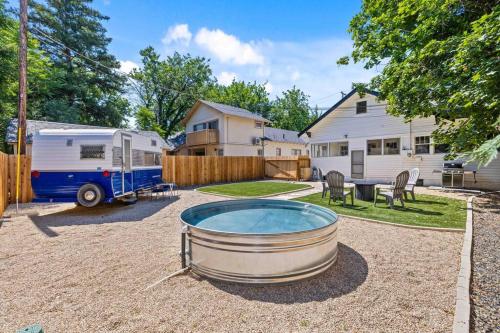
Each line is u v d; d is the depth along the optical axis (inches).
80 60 796.6
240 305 91.1
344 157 572.1
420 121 468.4
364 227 192.9
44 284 107.4
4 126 504.1
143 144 339.6
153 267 124.8
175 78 1043.9
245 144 815.1
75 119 701.3
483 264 122.0
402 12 256.4
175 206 293.6
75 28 793.6
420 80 233.0
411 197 320.8
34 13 700.7
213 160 569.0
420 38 253.6
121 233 184.2
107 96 917.2
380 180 517.0
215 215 180.5
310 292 100.3
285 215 181.5
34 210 267.7
